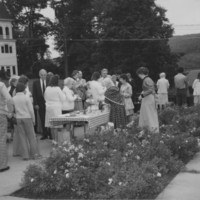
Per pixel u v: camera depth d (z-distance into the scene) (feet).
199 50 194.29
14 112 28.32
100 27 169.17
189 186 20.39
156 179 20.27
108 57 151.74
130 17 146.72
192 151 27.84
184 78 54.08
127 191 18.56
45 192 20.02
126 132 28.63
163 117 37.96
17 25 204.54
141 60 142.10
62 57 196.44
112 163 21.65
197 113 41.70
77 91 39.91
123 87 40.73
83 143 26.23
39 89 36.58
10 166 26.45
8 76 35.99
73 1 196.13
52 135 33.06
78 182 19.76
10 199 19.39
